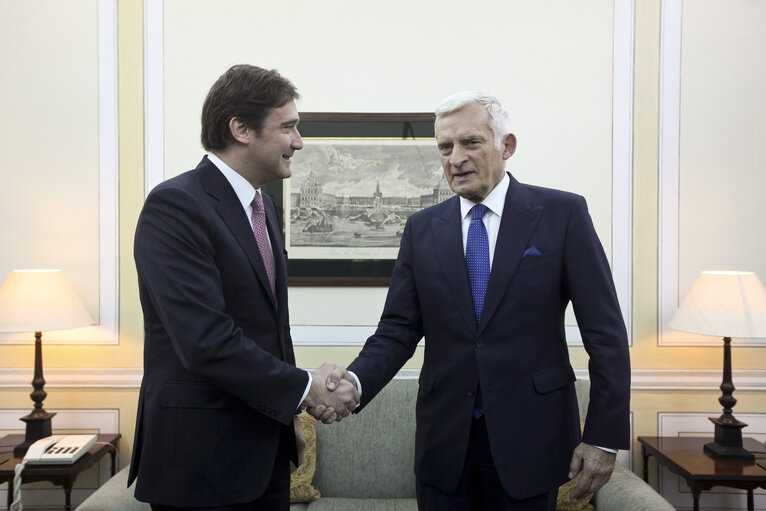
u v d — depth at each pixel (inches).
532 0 102.6
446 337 55.4
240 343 47.1
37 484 102.2
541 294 53.6
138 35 102.3
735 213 102.2
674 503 102.4
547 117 102.9
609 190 102.9
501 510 52.8
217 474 47.4
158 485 46.8
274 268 55.5
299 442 59.1
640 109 102.5
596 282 53.5
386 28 103.0
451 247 56.6
